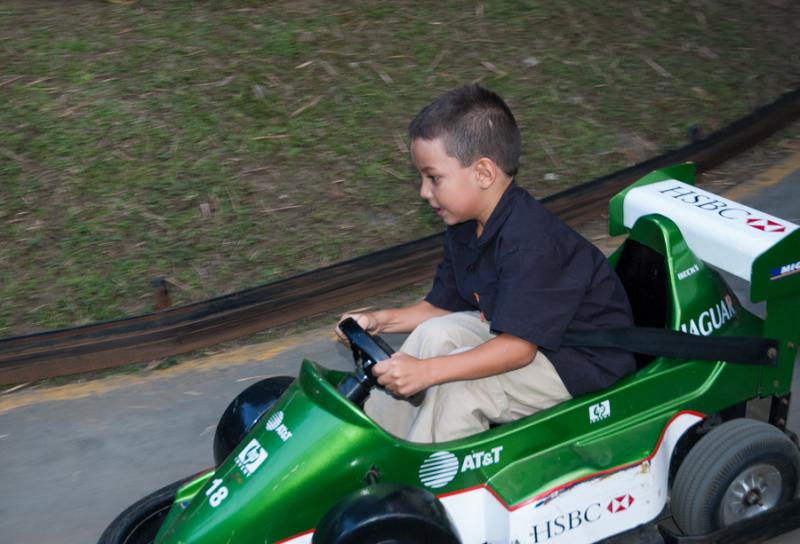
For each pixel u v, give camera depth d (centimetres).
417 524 211
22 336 385
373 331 273
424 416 246
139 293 432
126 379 391
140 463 336
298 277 417
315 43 609
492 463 241
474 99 242
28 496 323
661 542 252
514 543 232
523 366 240
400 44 619
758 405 289
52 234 464
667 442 256
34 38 598
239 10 640
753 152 567
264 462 228
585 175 524
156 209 480
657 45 656
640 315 281
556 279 239
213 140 525
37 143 512
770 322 267
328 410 229
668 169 308
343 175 511
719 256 266
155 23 619
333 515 213
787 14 718
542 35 649
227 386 380
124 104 541
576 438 249
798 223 475
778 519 262
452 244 261
